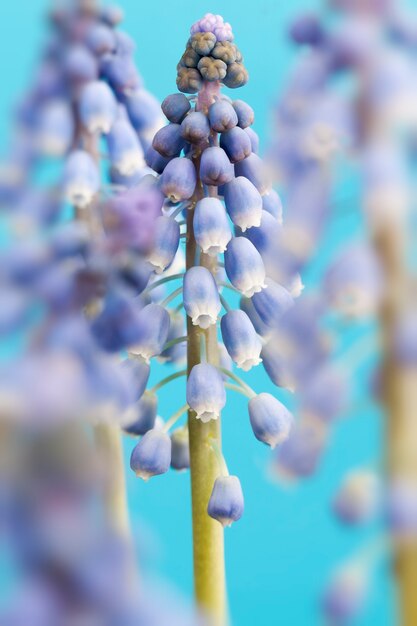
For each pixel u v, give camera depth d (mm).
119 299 151
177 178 197
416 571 140
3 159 168
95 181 187
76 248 148
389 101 136
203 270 198
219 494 194
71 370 100
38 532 91
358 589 134
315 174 148
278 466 148
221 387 196
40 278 135
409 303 144
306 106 146
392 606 143
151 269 197
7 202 161
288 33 147
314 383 147
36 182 169
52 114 186
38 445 92
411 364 140
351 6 144
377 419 145
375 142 142
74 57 174
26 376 98
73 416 93
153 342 198
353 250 145
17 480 91
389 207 139
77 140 193
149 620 94
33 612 92
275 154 148
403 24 143
